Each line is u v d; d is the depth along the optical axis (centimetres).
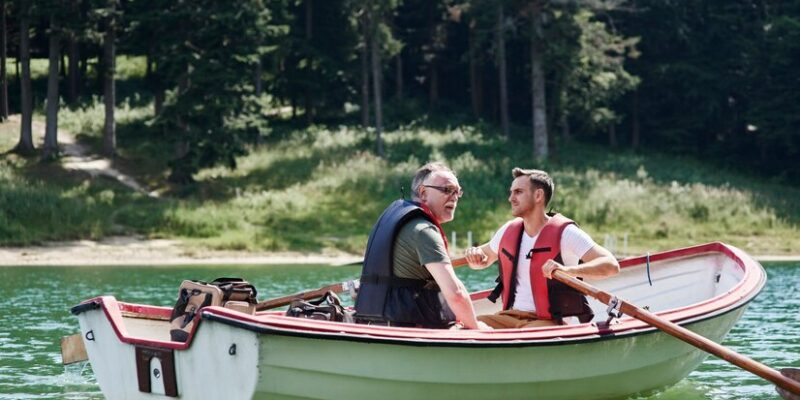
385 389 617
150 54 3531
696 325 740
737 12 4803
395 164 3612
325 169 3472
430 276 646
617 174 3672
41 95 4528
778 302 1510
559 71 3909
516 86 5222
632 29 4775
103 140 3819
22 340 1088
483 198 3184
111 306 668
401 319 635
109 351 664
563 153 4112
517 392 663
